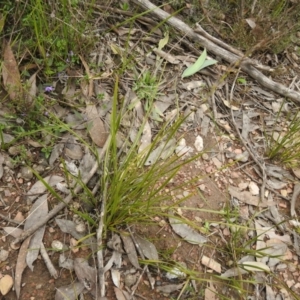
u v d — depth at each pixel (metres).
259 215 0.69
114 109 0.52
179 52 0.81
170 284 0.59
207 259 0.62
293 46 0.90
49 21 0.70
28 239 0.58
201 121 0.74
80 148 0.65
